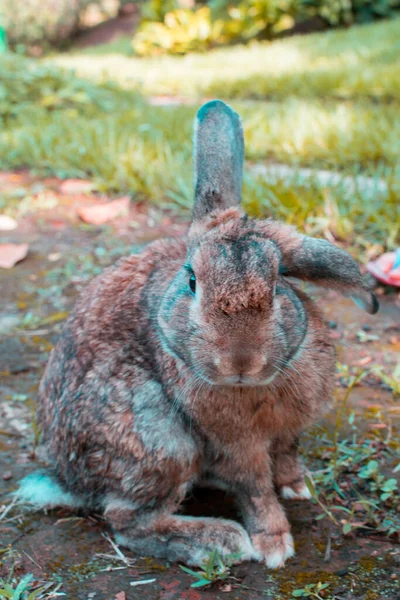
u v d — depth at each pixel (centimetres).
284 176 181
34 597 99
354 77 306
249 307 96
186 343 99
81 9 629
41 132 235
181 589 101
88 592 101
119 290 112
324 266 105
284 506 112
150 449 105
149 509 107
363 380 131
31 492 112
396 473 114
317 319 107
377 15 514
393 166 188
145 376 106
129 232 176
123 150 211
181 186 184
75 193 200
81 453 109
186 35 498
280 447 109
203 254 98
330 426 122
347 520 109
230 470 106
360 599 99
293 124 227
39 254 170
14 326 148
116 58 488
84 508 112
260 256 98
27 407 130
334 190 171
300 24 516
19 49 334
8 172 219
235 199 116
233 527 107
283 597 100
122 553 107
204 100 312
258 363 96
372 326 143
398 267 150
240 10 509
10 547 107
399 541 105
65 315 150
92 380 108
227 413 103
